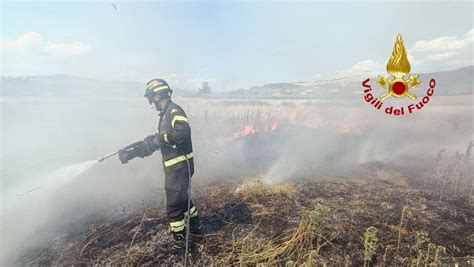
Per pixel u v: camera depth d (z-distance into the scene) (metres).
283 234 3.27
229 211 3.78
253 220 3.58
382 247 3.07
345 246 3.07
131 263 2.81
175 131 2.67
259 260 2.79
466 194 4.62
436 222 3.63
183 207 2.89
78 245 3.10
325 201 4.17
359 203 4.12
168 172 2.85
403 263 2.84
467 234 3.38
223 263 2.79
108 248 3.04
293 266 2.41
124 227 3.42
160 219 3.57
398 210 3.93
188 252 2.96
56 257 2.92
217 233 3.29
